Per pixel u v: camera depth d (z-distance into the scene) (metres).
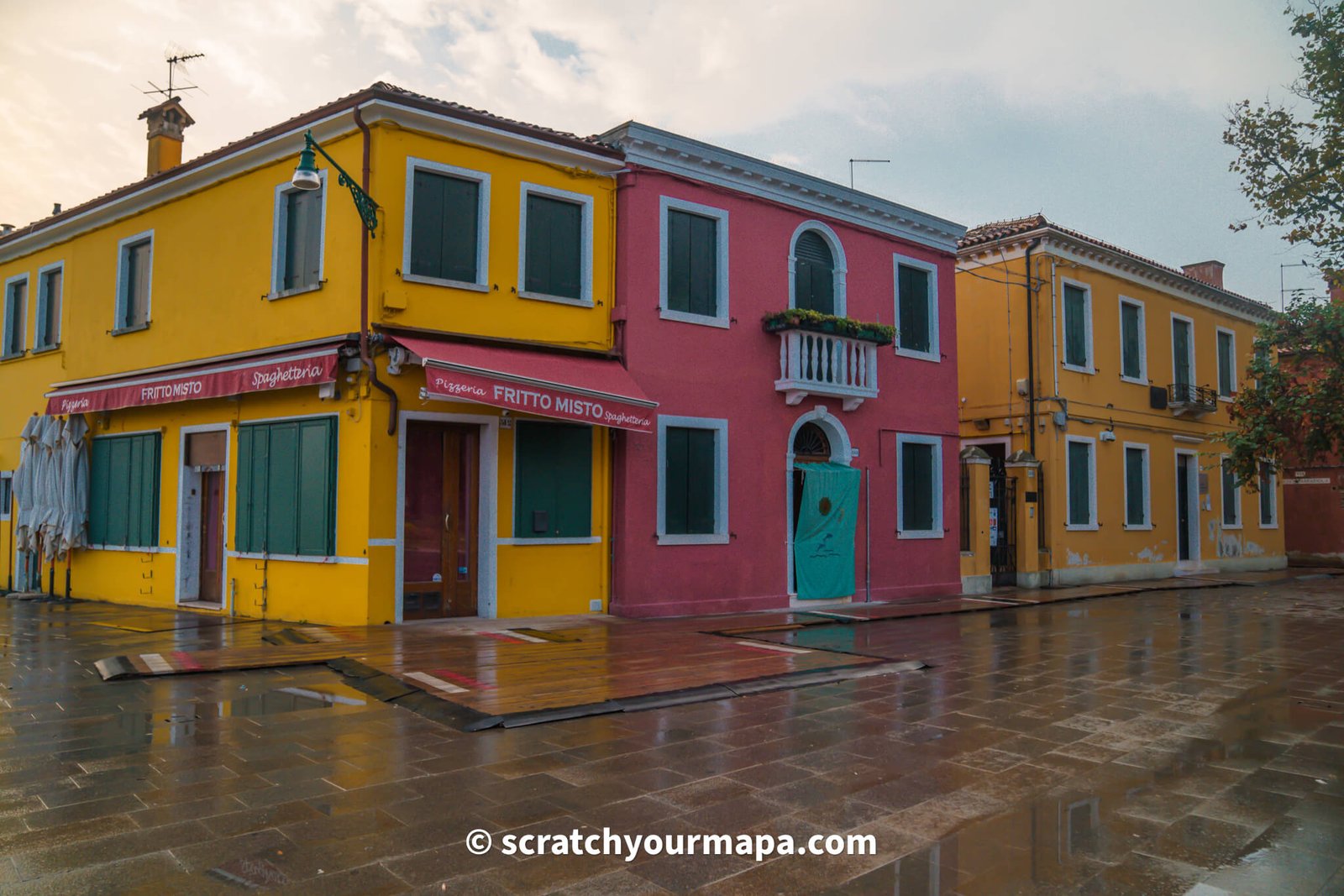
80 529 14.87
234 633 10.34
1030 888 3.76
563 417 11.20
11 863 3.79
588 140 12.78
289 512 11.70
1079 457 19.80
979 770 5.43
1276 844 4.28
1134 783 5.22
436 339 11.28
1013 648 10.40
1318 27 11.79
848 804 4.79
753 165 14.09
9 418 17.19
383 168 11.08
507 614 11.77
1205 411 22.78
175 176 13.47
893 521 16.00
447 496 11.66
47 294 16.62
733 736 6.15
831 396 15.01
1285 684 8.23
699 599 13.28
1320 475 27.45
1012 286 19.62
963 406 20.56
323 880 3.68
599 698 7.00
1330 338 14.96
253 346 12.44
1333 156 12.10
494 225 11.90
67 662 8.46
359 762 5.35
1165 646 10.66
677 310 13.40
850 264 15.62
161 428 13.80
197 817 4.38
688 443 13.41
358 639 9.74
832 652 9.53
